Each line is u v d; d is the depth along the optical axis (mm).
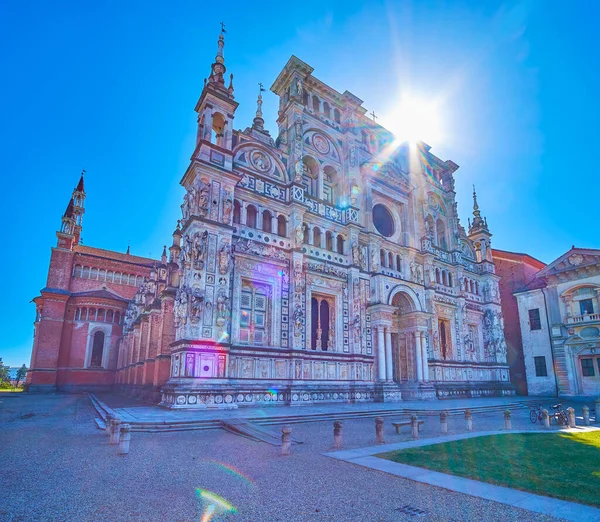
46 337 61625
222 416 21969
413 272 46625
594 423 24297
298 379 32500
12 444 15508
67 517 7887
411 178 51219
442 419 19484
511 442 16625
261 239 34375
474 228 60438
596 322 45938
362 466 12234
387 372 38469
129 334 56125
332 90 45094
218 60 36625
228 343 29078
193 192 31516
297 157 38844
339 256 39875
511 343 57812
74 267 69625
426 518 8000
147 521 7762
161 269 41844
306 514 8211
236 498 9227
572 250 49094
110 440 15664
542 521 7852
